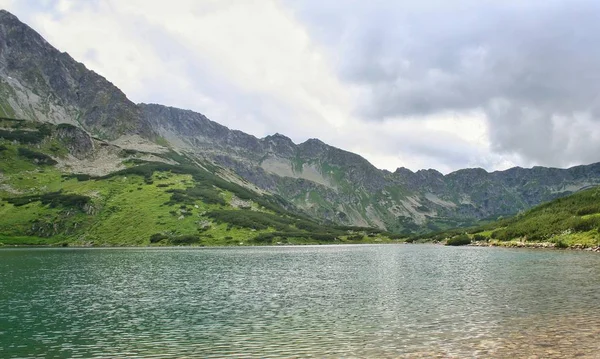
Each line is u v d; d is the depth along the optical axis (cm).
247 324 4306
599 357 2923
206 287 7250
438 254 16662
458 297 5741
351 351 3241
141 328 4203
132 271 10012
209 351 3362
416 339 3544
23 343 3694
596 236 16250
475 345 3294
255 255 16662
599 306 4812
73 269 10462
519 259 12038
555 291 5997
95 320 4609
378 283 7544
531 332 3662
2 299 6053
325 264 12069
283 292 6569
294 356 3172
